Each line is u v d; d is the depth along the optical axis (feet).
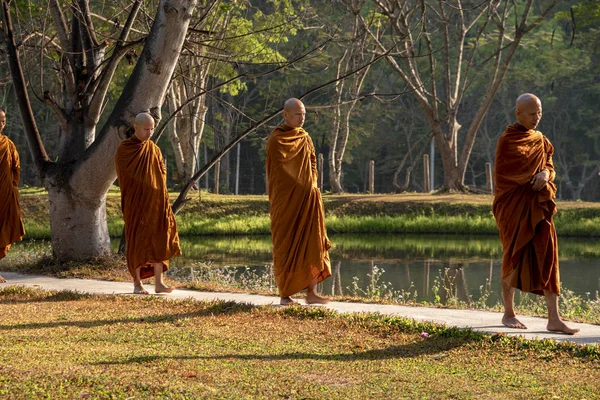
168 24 42.73
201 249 84.38
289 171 32.40
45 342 25.64
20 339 26.00
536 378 21.93
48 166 48.24
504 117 203.51
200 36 58.80
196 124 110.01
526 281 27.35
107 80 47.50
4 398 17.90
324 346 26.12
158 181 37.58
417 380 21.44
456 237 101.86
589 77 188.65
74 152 48.44
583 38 171.94
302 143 32.68
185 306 33.68
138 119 37.14
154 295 37.04
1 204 43.32
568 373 22.54
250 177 216.13
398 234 105.91
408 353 25.17
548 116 199.31
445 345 26.12
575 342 25.93
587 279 62.54
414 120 202.69
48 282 42.68
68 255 48.16
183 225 103.35
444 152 129.80
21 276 45.50
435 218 110.32
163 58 43.39
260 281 54.03
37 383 19.16
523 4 184.55
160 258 37.45
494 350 25.34
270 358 24.06
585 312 40.32
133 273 37.93
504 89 189.88
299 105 32.63
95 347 25.03
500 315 31.86
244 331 28.37
